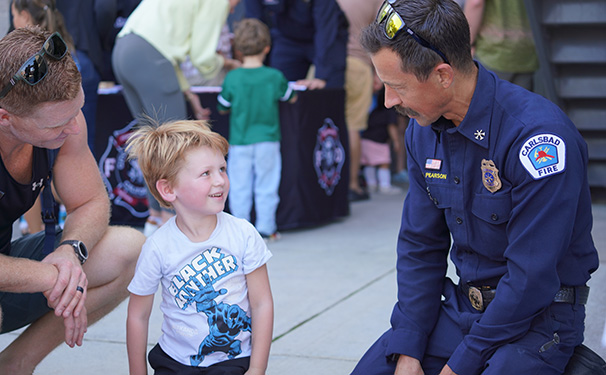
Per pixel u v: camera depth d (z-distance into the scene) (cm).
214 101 491
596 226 496
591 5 513
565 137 184
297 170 504
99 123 500
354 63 616
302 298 358
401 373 211
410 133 217
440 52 182
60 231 242
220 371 203
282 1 582
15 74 186
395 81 188
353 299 354
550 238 183
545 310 195
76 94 195
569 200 182
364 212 592
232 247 208
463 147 198
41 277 206
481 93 191
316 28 552
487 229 197
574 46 548
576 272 197
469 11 502
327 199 534
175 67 453
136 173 503
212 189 203
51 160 219
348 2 606
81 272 214
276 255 447
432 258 220
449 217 206
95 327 320
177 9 446
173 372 206
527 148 184
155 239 210
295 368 272
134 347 214
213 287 206
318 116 520
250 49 468
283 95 479
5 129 198
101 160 502
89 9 482
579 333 201
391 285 377
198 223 208
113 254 234
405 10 183
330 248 464
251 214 493
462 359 194
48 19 397
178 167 202
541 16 522
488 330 191
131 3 548
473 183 198
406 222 223
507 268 199
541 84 594
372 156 689
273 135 476
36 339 232
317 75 554
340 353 286
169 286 208
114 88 503
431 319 217
